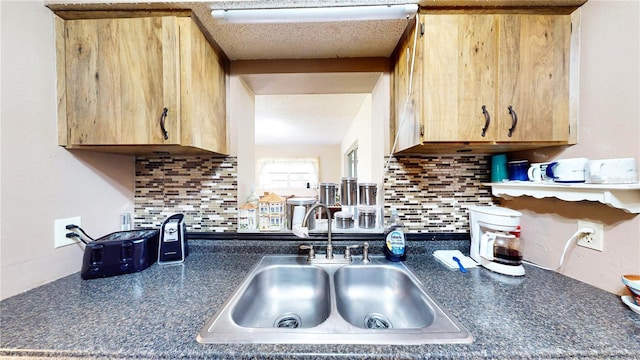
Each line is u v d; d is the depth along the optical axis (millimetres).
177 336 565
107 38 861
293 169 6383
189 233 1199
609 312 653
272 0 828
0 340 546
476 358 519
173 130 860
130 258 926
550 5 853
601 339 551
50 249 840
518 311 666
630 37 708
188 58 869
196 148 955
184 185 1219
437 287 819
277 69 1209
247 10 858
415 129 918
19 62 752
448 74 865
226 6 849
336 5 850
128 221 1151
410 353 525
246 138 1339
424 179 1206
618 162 685
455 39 863
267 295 999
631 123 705
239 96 1234
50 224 840
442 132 867
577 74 857
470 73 867
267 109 2693
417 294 830
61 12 848
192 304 707
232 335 570
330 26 952
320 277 1015
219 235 1192
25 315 643
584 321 616
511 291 785
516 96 866
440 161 1209
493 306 693
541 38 865
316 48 1115
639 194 672
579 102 851
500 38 862
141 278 885
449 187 1209
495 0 830
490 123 867
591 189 739
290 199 1263
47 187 829
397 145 1162
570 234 869
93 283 839
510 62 864
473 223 1065
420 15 866
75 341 546
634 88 699
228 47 1098
